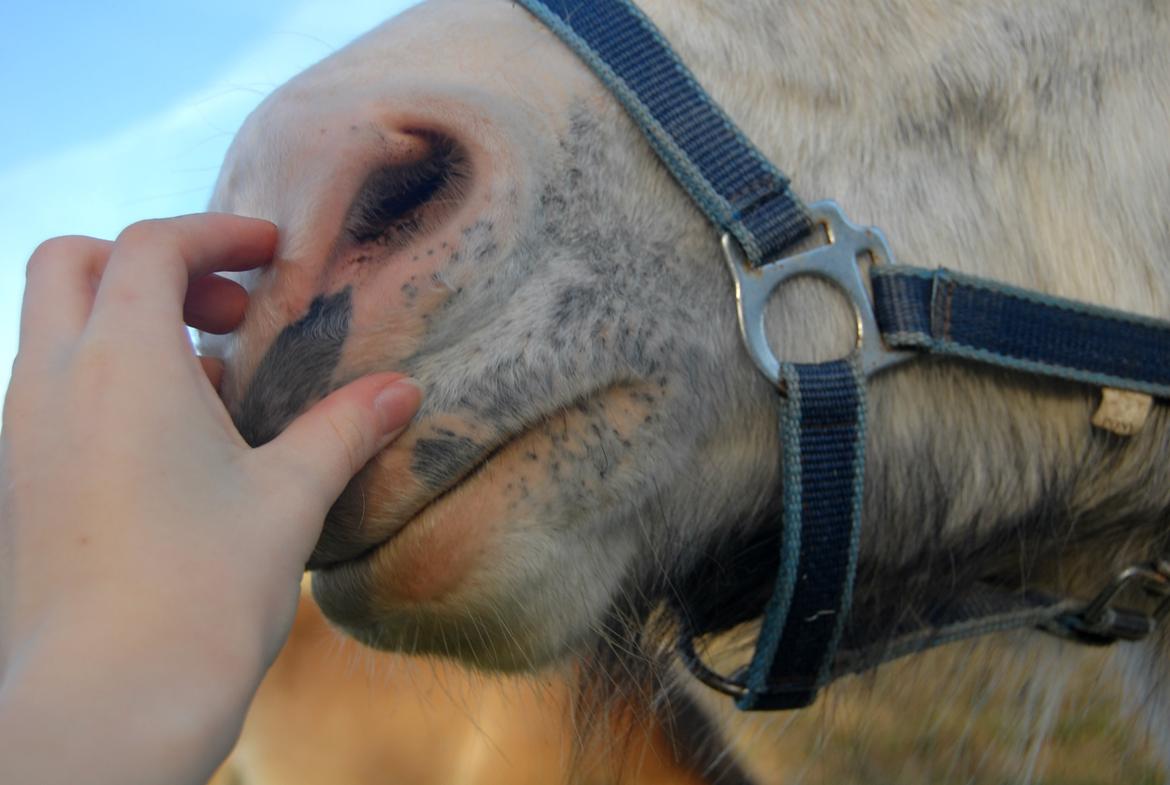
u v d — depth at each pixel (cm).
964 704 67
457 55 52
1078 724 67
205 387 46
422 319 49
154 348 45
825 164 55
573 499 50
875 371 53
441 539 49
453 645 52
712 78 55
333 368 49
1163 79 58
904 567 58
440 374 49
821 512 53
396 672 72
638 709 64
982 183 56
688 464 53
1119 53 58
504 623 51
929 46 56
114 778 39
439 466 49
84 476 43
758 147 54
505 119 50
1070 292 56
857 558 56
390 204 50
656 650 59
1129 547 61
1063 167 57
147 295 46
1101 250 57
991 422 56
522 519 50
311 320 49
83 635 41
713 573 56
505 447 50
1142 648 65
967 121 56
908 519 57
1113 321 55
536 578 50
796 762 72
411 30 53
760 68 55
